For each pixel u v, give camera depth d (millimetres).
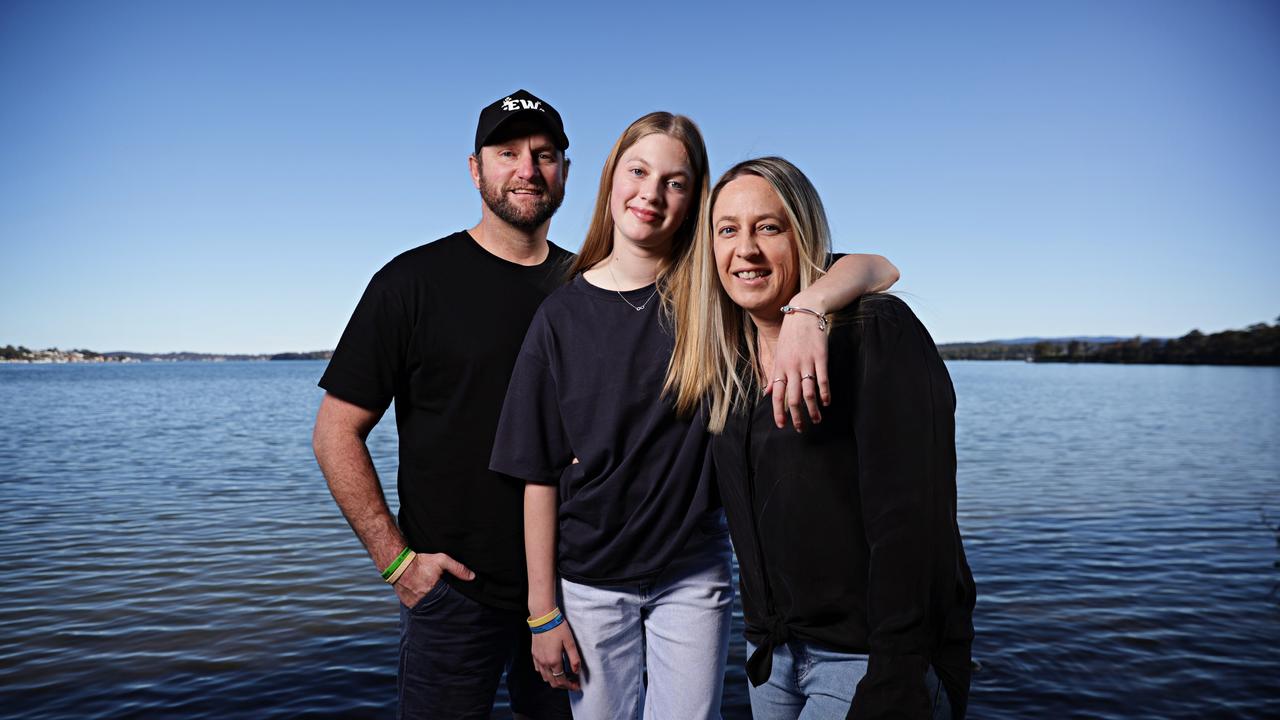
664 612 2119
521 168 2320
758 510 1648
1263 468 18469
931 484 1368
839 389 1508
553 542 2146
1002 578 8211
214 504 13148
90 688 5301
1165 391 66750
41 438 26734
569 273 2211
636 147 1992
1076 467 18547
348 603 7227
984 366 188250
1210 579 8188
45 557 9297
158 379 114500
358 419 2303
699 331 1774
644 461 2006
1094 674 5539
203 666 5680
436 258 2355
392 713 4871
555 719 2443
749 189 1577
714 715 2119
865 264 1563
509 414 2125
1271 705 5039
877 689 1320
